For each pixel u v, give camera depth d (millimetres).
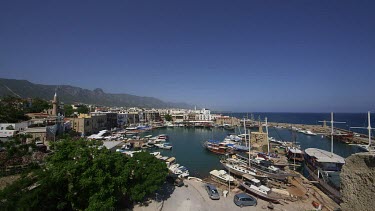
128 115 196875
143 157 37219
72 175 27609
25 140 63250
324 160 50719
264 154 72250
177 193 38938
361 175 12703
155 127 180875
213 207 35625
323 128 160125
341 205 13492
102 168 30031
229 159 65312
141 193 32312
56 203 26547
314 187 46719
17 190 23875
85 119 118000
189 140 123312
